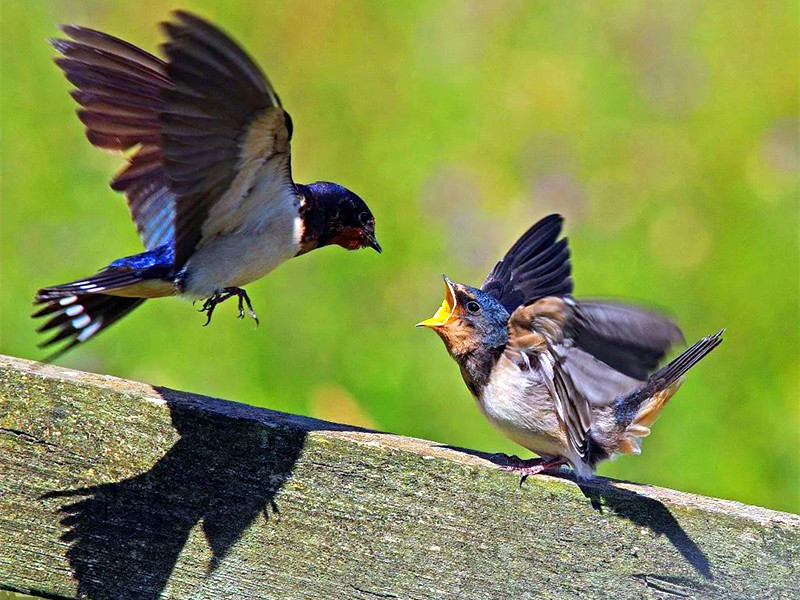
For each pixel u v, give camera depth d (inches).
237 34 616.7
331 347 495.5
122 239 518.3
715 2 627.5
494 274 338.3
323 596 242.8
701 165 578.2
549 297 253.9
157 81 317.4
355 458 242.2
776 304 524.7
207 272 315.0
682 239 549.6
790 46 609.9
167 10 607.8
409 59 613.6
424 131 589.6
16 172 532.4
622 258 541.6
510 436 306.5
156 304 487.8
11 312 497.7
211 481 246.1
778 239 547.5
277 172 294.2
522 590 238.1
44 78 561.6
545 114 597.3
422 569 240.4
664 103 601.0
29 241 516.7
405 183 568.4
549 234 343.0
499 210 556.7
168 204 322.7
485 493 239.5
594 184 570.9
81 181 532.1
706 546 233.8
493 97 604.1
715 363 501.7
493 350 304.2
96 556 248.4
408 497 241.0
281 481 244.1
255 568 245.0
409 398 479.2
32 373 248.8
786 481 462.6
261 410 252.4
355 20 621.3
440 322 309.6
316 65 609.9
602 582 236.5
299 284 508.7
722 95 600.1
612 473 456.4
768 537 231.0
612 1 633.0
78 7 592.7
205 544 245.8
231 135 269.0
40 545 249.4
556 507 237.9
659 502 235.3
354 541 242.2
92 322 313.6
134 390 249.6
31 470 249.3
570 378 265.6
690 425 471.2
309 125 592.7
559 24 629.0
